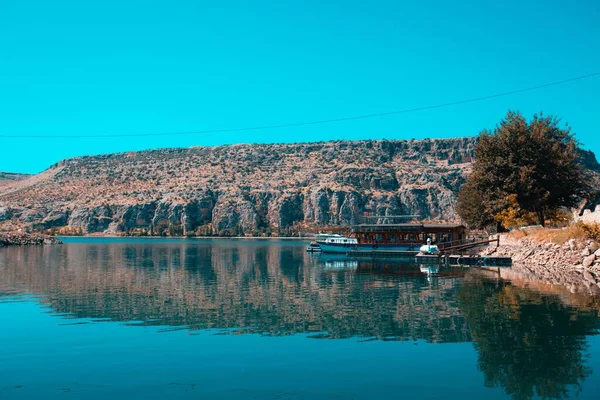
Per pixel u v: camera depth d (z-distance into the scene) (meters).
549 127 84.19
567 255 61.47
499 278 56.91
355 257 106.00
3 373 23.66
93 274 68.81
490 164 83.00
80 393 21.27
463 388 21.67
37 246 184.50
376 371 23.72
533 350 26.84
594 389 21.52
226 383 22.27
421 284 53.69
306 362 25.09
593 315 34.66
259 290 50.69
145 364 24.86
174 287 53.47
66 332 31.39
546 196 80.06
